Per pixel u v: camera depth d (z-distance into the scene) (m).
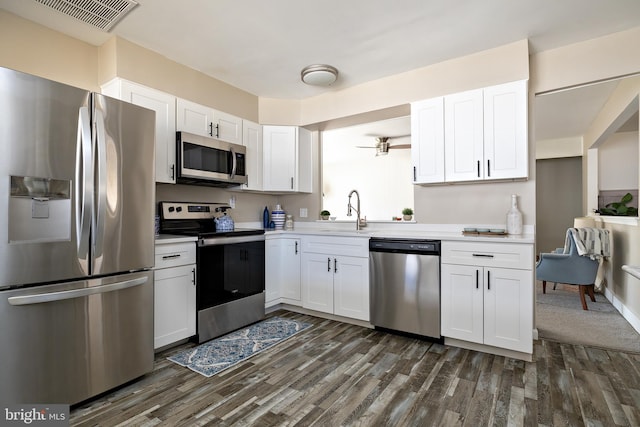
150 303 2.07
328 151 7.38
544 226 6.76
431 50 2.66
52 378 1.63
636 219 3.01
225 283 2.80
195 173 2.80
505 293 2.31
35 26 2.25
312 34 2.41
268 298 3.29
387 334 2.81
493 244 2.35
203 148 2.90
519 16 2.20
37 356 1.58
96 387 1.79
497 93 2.61
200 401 1.80
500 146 2.60
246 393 1.88
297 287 3.37
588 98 3.98
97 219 1.77
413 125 3.00
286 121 3.73
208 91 3.10
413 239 2.66
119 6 2.06
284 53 2.69
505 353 2.37
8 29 2.13
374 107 3.22
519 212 2.72
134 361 1.97
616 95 3.67
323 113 3.58
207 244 2.62
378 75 3.12
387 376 2.08
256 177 3.57
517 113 2.54
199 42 2.52
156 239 2.30
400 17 2.20
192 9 2.10
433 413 1.69
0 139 1.48
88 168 1.73
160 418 1.65
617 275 3.58
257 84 3.33
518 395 1.85
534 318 2.72
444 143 2.84
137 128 2.00
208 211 3.15
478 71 2.70
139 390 1.92
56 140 1.64
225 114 3.22
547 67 2.67
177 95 2.82
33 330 1.57
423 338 2.69
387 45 2.57
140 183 2.01
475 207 2.98
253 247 3.09
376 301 2.84
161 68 2.70
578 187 6.49
